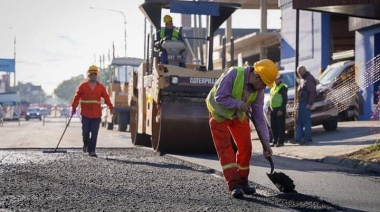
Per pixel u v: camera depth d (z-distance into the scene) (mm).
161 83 16125
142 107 18391
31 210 7668
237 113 9266
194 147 16750
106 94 16328
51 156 15352
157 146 16766
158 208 7934
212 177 11336
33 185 9859
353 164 13680
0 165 12820
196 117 16250
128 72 36781
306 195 8984
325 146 17875
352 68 25766
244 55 52625
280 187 9406
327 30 33469
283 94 19141
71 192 9203
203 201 8539
